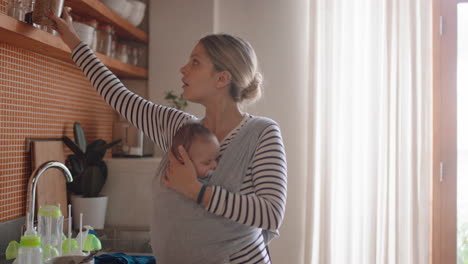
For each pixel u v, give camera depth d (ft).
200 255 3.63
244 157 3.70
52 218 4.84
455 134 8.96
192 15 9.20
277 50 9.48
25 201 6.40
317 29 9.07
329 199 8.94
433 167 9.02
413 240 8.69
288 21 9.49
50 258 4.46
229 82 3.90
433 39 9.04
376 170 8.84
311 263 9.09
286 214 9.30
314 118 9.02
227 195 3.43
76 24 6.40
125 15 8.23
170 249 3.67
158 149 9.24
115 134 8.59
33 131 6.54
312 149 9.00
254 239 3.79
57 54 6.65
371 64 8.92
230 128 3.91
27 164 6.42
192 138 3.61
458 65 9.01
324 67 9.02
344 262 9.02
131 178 7.88
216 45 3.85
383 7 9.04
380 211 8.95
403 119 8.85
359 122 9.16
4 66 5.77
